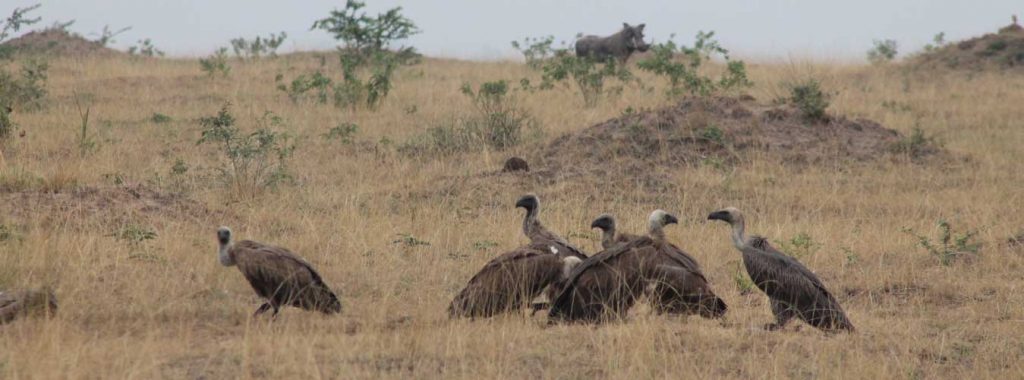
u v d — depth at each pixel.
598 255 29.58
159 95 80.00
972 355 27.58
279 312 30.98
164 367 25.08
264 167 52.00
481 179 53.75
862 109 75.81
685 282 29.30
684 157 57.03
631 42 105.00
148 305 30.95
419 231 42.31
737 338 28.06
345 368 24.78
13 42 106.56
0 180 44.44
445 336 27.62
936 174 56.88
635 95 80.25
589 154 58.53
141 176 52.56
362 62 93.12
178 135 65.25
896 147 60.03
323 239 40.47
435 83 88.81
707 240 41.69
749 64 101.56
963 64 93.44
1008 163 60.25
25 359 24.31
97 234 38.81
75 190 44.03
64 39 109.19
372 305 31.73
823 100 64.38
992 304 33.38
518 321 29.50
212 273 34.84
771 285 29.42
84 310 30.28
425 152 60.97
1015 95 81.94
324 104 76.69
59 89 81.38
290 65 99.31
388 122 70.62
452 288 34.97
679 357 26.25
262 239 40.78
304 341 26.77
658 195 51.19
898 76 91.62
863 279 36.28
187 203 44.81
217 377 24.38
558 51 102.06
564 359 26.16
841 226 45.22
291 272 29.67
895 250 40.50
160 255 36.44
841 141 60.03
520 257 30.25
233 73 92.06
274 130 64.69
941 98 81.38
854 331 29.16
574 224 44.47
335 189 50.91
